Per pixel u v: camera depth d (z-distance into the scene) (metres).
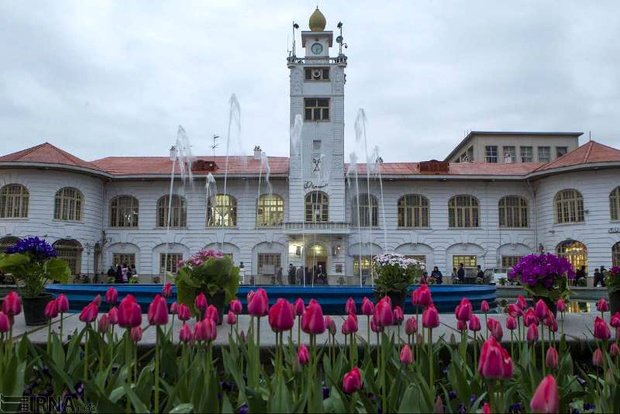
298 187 39.06
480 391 4.55
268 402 3.77
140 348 6.40
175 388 3.90
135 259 39.69
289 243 38.72
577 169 36.06
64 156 37.44
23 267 8.47
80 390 4.39
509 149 64.00
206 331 4.37
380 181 40.16
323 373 5.22
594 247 35.62
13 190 36.03
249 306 4.46
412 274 10.89
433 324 4.57
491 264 39.50
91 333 5.38
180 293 8.43
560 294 9.08
